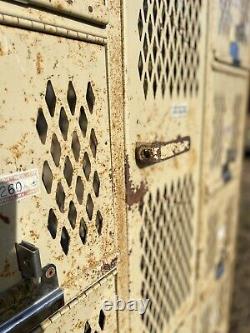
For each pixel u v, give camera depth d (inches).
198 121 49.6
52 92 25.4
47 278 26.5
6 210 23.4
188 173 49.3
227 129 63.6
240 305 99.9
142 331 43.0
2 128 22.4
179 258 51.4
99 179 31.2
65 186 27.7
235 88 64.0
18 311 24.8
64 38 25.6
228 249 78.3
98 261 32.4
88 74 28.2
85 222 30.3
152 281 43.9
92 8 26.9
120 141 33.3
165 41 38.1
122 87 32.5
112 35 30.0
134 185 36.5
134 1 31.9
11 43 22.1
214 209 63.6
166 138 41.3
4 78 22.0
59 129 26.5
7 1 21.4
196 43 44.8
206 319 68.7
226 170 66.3
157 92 38.0
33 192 25.1
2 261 23.6
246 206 173.0
